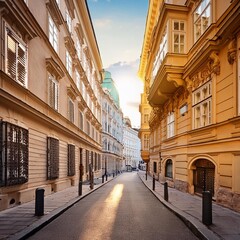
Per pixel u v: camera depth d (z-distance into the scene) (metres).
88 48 30.77
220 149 10.95
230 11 9.34
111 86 67.75
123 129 91.69
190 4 15.30
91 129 33.22
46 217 8.46
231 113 10.17
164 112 22.19
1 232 6.76
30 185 12.22
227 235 6.36
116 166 66.62
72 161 20.81
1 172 9.26
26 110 11.30
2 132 9.36
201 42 13.40
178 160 16.98
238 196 9.27
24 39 11.79
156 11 25.20
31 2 12.77
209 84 12.33
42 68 14.23
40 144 13.66
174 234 6.99
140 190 18.88
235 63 9.88
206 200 7.45
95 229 7.46
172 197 13.30
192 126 14.43
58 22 17.52
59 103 17.55
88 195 15.57
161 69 16.08
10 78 9.91
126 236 6.76
